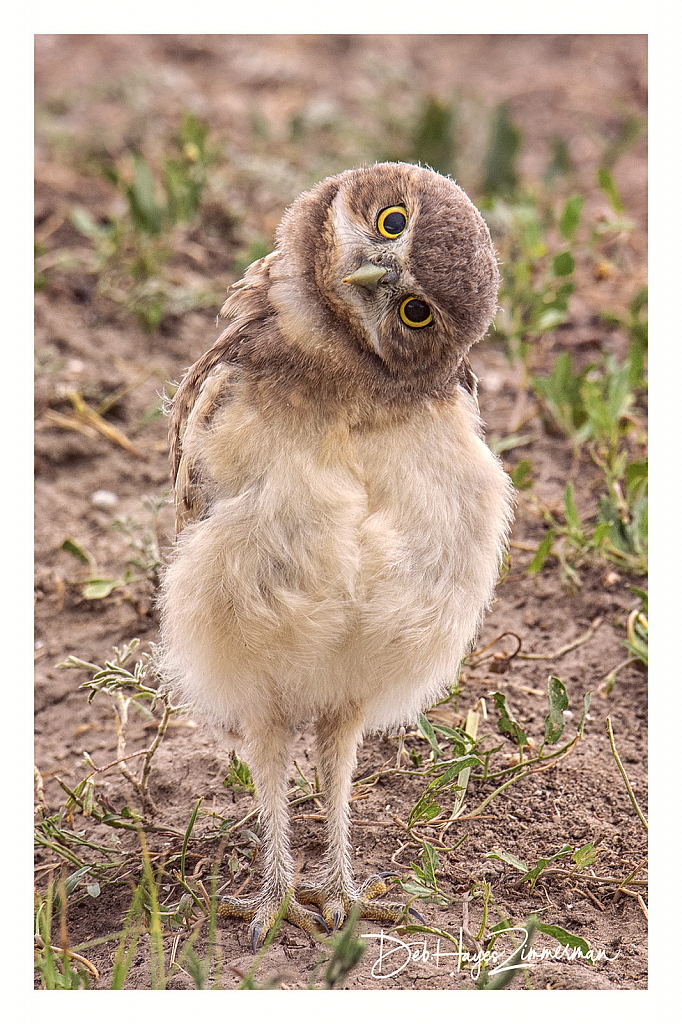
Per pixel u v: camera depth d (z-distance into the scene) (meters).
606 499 9.26
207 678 6.70
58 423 10.81
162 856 7.21
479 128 16.36
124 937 6.04
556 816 7.41
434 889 6.46
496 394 11.36
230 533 6.21
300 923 6.69
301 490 6.14
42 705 8.63
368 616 6.27
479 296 6.27
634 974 6.33
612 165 15.19
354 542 6.16
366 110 16.61
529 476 10.28
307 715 7.02
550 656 8.75
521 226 12.63
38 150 14.65
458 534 6.49
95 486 10.44
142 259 12.11
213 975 6.21
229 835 7.37
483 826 7.34
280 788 6.96
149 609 9.23
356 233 6.35
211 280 12.57
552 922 6.73
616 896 6.90
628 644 8.53
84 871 6.89
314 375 6.27
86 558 9.34
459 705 8.36
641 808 7.47
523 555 9.72
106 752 8.27
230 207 13.40
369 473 6.29
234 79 17.53
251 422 6.23
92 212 13.48
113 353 11.67
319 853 7.33
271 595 6.22
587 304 12.57
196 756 8.09
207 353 7.01
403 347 6.26
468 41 19.58
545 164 15.56
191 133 13.42
